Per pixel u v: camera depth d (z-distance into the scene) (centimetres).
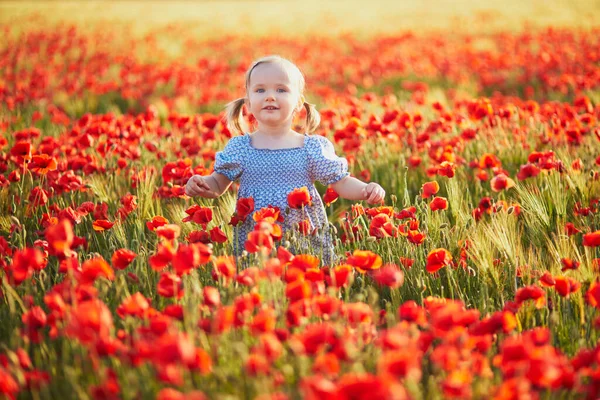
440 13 2812
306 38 2030
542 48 1391
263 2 3838
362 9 3231
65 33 2092
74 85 1074
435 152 478
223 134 550
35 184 442
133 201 357
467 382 173
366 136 559
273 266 225
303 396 176
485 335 203
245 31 2330
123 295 254
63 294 213
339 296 259
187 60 1619
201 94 1035
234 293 241
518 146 528
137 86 1155
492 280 294
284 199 345
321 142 355
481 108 543
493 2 3177
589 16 2216
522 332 246
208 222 313
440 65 1308
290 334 228
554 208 384
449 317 186
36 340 213
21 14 2827
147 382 191
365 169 507
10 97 942
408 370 157
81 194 446
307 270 225
